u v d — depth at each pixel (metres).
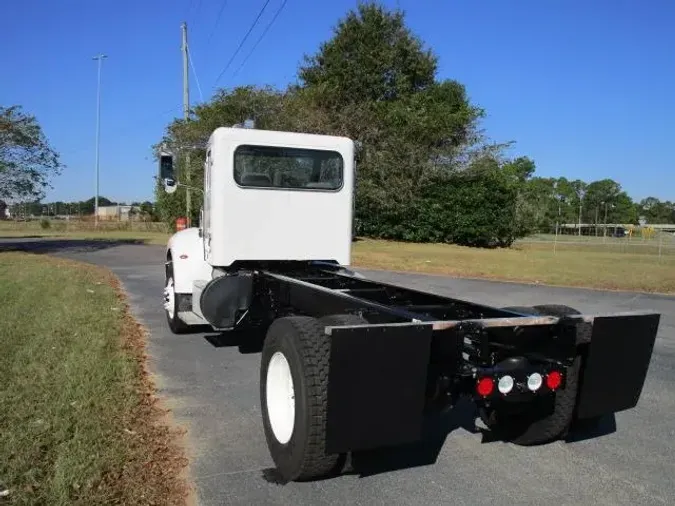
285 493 3.65
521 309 4.57
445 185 28.56
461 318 4.67
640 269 17.56
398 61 30.75
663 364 7.05
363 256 20.47
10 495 3.30
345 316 3.81
